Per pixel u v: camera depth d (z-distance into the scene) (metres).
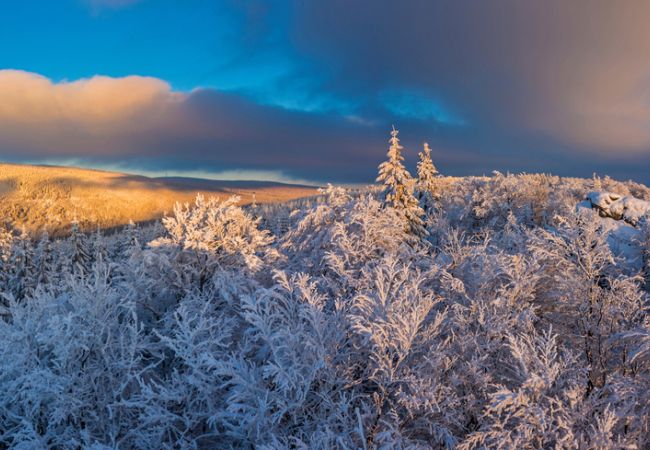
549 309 5.74
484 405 3.98
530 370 3.91
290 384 4.79
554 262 5.68
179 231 9.43
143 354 7.65
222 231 9.69
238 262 9.24
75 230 32.91
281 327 5.16
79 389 5.98
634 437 3.55
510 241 7.19
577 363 4.09
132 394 6.03
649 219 6.58
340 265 6.93
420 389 4.14
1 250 29.22
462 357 4.83
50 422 5.80
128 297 7.88
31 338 6.64
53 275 28.81
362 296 5.01
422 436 4.46
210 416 5.36
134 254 8.89
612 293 4.73
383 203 16.73
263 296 5.37
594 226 5.06
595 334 4.80
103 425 5.99
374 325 4.46
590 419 3.65
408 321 4.44
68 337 6.19
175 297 8.98
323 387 4.85
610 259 4.87
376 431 4.34
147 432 5.81
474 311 5.23
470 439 3.63
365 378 4.80
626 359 4.49
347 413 4.49
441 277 6.55
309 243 9.18
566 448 3.43
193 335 5.80
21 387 6.15
